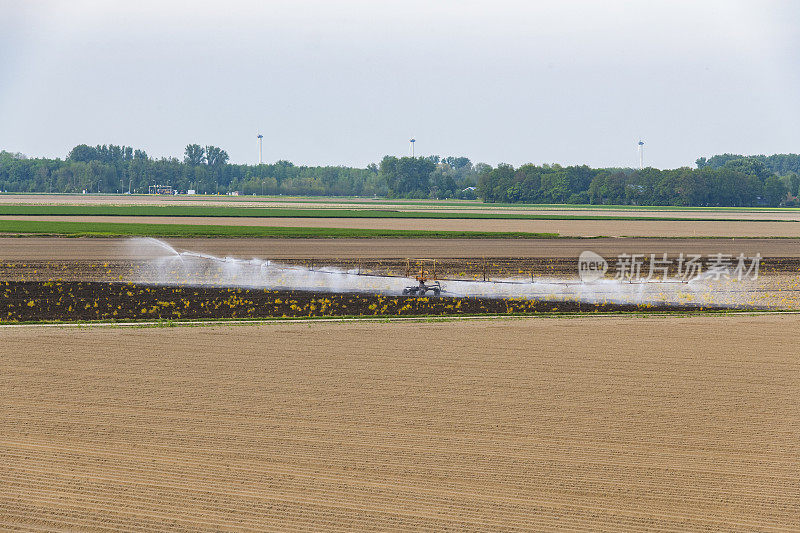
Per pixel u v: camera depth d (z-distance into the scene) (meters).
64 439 42.34
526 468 39.31
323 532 32.59
